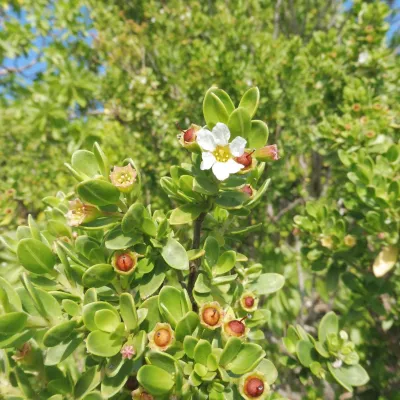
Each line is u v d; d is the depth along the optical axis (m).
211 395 0.11
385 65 0.30
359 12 0.32
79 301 0.12
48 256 0.12
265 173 0.33
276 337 0.33
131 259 0.12
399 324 0.25
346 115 0.27
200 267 0.13
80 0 0.58
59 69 0.53
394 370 0.26
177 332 0.11
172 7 0.54
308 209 0.24
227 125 0.11
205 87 0.36
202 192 0.11
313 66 0.34
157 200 0.36
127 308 0.11
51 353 0.11
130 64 0.48
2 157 0.44
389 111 0.28
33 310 0.12
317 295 0.35
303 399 0.22
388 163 0.22
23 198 0.36
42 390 0.12
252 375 0.11
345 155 0.23
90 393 0.11
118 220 0.12
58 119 0.47
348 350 0.16
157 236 0.12
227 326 0.12
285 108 0.34
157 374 0.10
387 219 0.20
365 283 0.24
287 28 0.57
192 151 0.12
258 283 0.15
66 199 0.16
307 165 0.44
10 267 0.22
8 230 0.31
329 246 0.23
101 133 0.42
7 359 0.12
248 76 0.35
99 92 0.47
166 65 0.46
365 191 0.21
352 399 0.25
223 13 0.47
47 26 0.58
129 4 0.60
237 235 0.17
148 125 0.42
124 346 0.11
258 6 0.52
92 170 0.12
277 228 0.37
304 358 0.17
